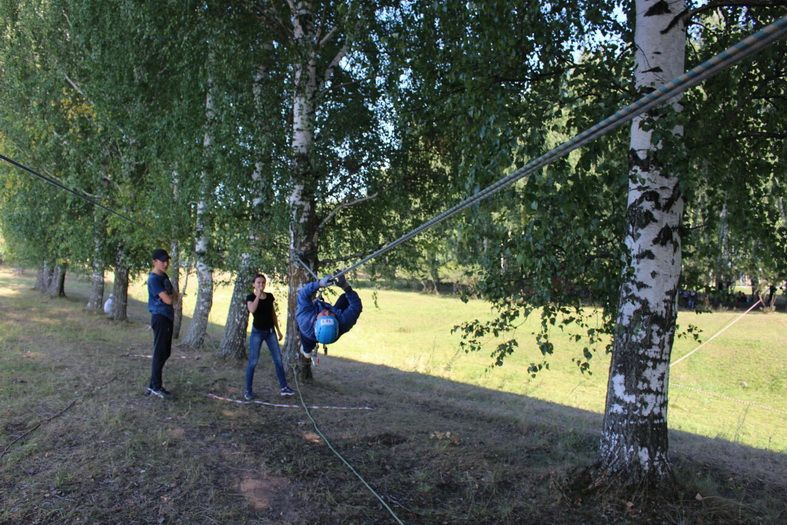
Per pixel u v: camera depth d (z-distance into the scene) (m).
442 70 6.13
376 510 4.65
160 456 5.37
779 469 6.55
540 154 4.89
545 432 7.87
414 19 6.70
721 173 5.97
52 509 4.27
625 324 4.97
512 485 5.25
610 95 4.99
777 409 14.70
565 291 5.90
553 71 5.53
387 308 37.47
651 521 4.49
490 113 5.11
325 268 10.52
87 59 12.88
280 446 5.95
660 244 4.81
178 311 15.90
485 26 5.21
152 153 11.38
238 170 9.27
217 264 12.55
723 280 6.28
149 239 13.88
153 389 7.43
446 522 4.53
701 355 21.30
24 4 15.70
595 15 5.63
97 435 5.77
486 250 6.23
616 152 5.81
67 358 9.73
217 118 9.32
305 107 9.34
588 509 4.70
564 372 17.97
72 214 17.73
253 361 8.09
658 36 4.71
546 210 4.93
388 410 8.49
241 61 9.29
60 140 15.48
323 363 14.99
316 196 9.93
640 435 4.86
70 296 30.14
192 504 4.51
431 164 10.22
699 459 6.52
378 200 10.62
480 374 15.97
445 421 8.07
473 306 39.00
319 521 4.42
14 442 5.50
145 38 10.27
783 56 5.59
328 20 10.19
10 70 15.64
